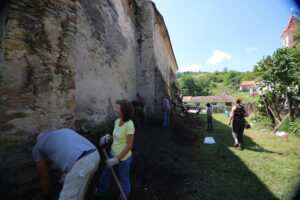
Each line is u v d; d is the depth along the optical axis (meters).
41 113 1.83
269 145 4.94
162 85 6.95
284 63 6.98
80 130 3.11
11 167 1.57
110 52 4.62
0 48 1.69
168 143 4.86
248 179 2.92
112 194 2.32
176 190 2.62
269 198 2.38
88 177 1.59
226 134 6.52
